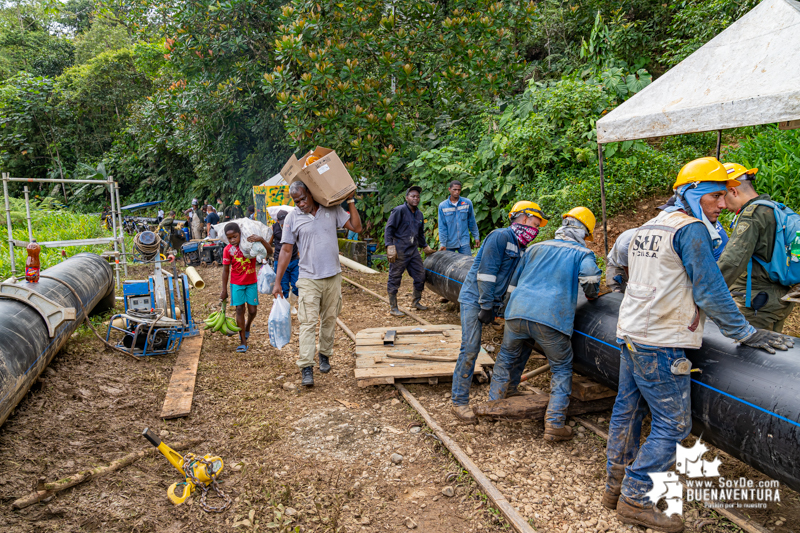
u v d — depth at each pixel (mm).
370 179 12539
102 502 2947
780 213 3203
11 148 26828
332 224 4938
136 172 26828
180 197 25516
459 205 7129
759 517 2889
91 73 27266
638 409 2963
